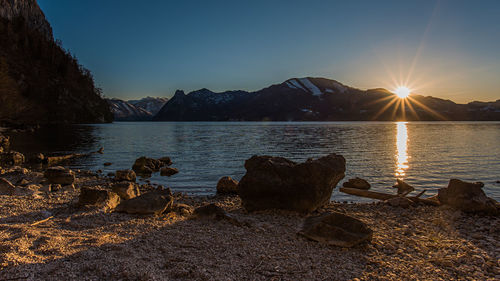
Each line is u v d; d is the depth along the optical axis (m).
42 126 89.56
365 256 6.24
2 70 92.00
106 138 56.22
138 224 7.86
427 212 10.74
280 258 5.92
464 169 22.45
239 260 5.72
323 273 5.31
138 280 4.55
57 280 4.40
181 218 8.85
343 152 34.38
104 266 4.94
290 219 9.41
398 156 30.28
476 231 8.42
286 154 33.53
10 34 129.12
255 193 10.46
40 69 129.88
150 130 99.38
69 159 27.83
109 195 9.88
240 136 67.62
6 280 4.25
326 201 10.92
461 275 5.44
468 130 91.81
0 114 82.31
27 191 12.12
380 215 10.28
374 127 124.25
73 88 144.50
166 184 17.42
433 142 47.72
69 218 8.17
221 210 8.87
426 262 6.02
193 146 42.59
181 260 5.53
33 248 5.66
